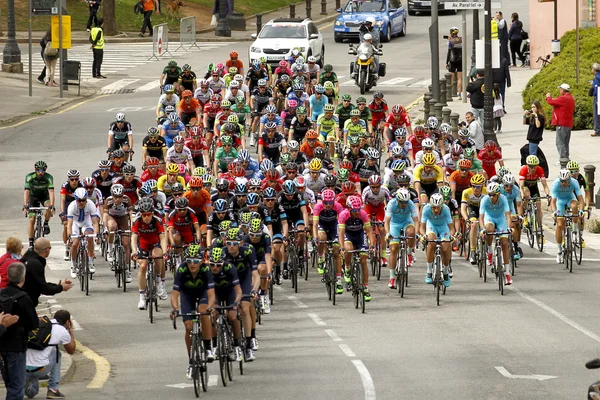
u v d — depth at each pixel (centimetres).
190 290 4425
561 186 6781
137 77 14938
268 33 14262
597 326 5384
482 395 4228
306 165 7212
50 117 12081
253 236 5212
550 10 14312
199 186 6159
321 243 6078
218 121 9088
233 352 4612
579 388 4322
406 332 5325
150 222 5769
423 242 6056
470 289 6253
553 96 10931
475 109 10050
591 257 7069
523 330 5325
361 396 4241
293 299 6103
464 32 12212
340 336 5269
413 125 10706
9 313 3816
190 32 17275
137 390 4394
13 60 14812
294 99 9500
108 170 6869
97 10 17550
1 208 8325
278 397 4244
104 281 6562
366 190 6494
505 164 9244
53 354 4212
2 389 4284
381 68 12988
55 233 7819
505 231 6172
